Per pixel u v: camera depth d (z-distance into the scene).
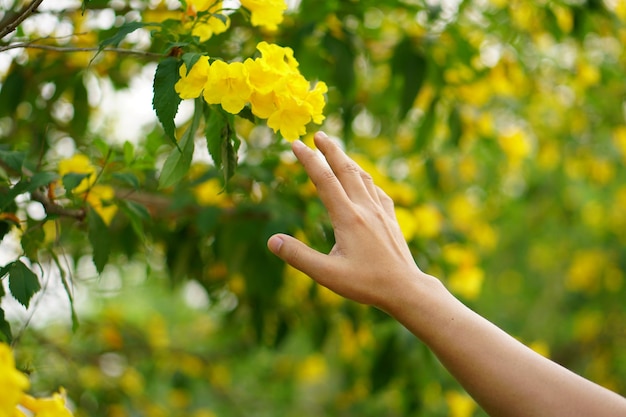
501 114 2.98
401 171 2.93
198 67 1.39
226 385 3.34
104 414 2.42
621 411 1.31
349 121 2.21
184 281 2.23
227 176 1.46
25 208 1.70
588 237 4.49
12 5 1.81
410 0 2.03
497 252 4.70
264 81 1.40
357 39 1.97
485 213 3.59
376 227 1.40
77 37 1.82
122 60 1.95
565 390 1.33
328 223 1.91
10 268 1.48
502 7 2.29
